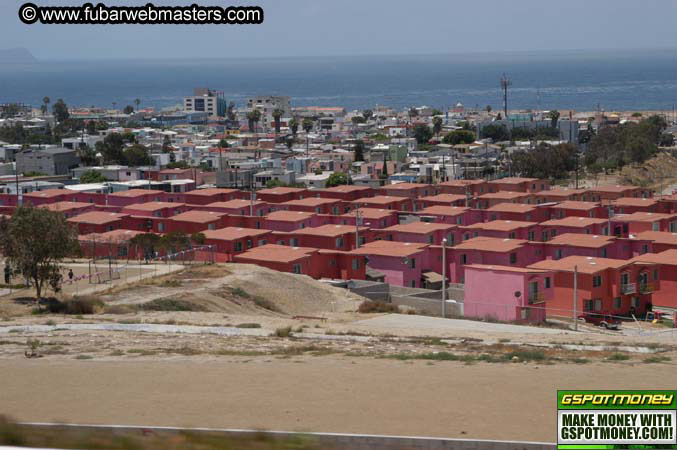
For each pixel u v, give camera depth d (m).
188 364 38.97
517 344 46.94
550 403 30.39
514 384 33.69
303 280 73.69
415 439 23.11
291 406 30.39
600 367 37.59
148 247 84.81
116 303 60.69
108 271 73.69
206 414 29.41
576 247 84.12
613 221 101.94
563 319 68.25
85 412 29.94
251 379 35.22
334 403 30.73
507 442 23.06
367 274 82.44
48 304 58.66
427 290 74.94
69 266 76.50
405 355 41.22
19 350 43.22
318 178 160.62
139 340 46.59
